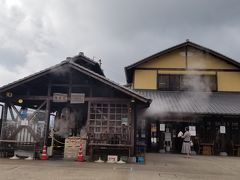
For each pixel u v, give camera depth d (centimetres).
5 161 1083
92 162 1149
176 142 1911
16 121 1237
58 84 1312
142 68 2203
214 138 1877
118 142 1221
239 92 2147
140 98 1205
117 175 838
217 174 951
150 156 1550
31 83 1304
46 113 1275
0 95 1272
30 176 775
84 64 1695
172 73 2188
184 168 1070
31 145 1208
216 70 2183
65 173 845
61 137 1441
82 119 1552
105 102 1264
